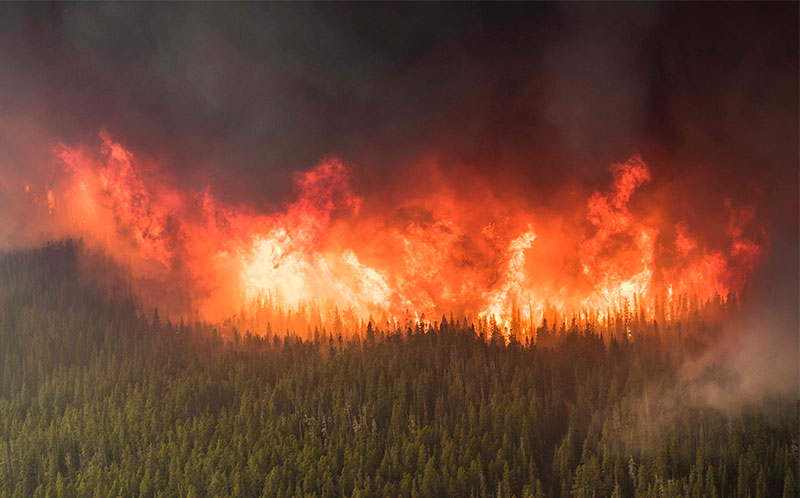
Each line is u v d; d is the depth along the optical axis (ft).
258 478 514.27
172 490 518.37
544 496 504.43
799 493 490.90
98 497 508.12
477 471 507.30
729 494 495.82
